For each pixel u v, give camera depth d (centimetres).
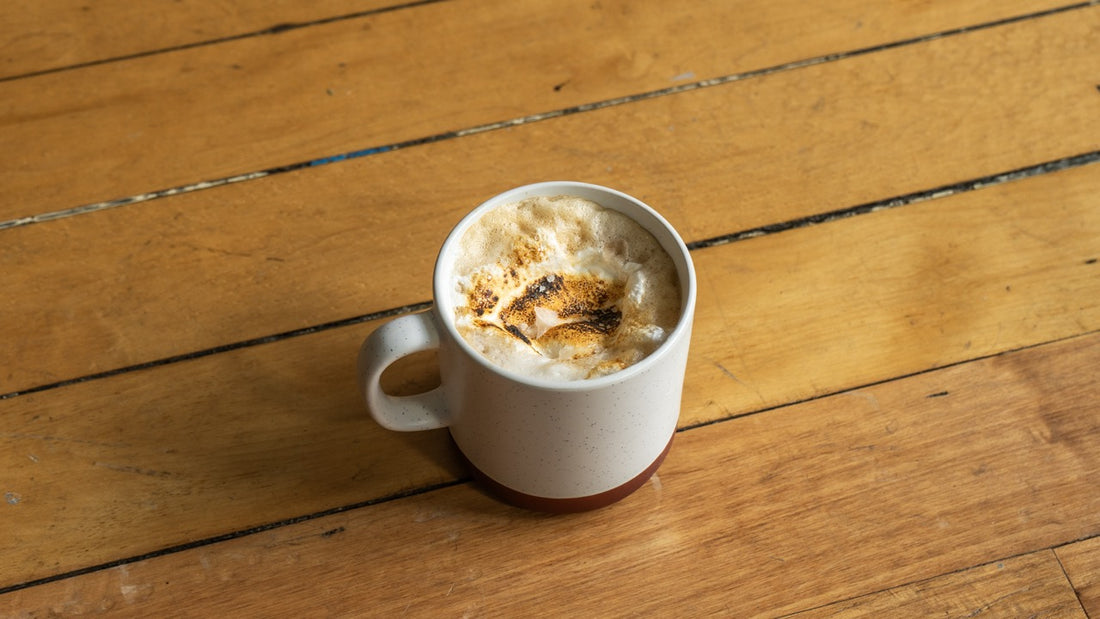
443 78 86
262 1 89
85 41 87
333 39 88
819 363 77
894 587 71
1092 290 79
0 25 88
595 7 90
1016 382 76
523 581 71
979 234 81
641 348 67
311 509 73
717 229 81
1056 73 87
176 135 84
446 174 83
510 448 68
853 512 73
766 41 88
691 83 86
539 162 83
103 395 75
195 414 75
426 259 79
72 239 80
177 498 73
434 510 73
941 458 74
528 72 87
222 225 80
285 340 77
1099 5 90
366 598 71
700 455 74
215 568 71
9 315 77
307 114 85
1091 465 74
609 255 70
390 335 67
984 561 72
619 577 71
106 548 71
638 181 82
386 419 70
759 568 71
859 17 89
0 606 70
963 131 84
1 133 83
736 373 76
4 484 73
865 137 84
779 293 79
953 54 88
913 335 77
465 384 67
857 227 81
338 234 80
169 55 87
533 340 69
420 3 90
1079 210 82
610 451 68
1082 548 72
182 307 78
